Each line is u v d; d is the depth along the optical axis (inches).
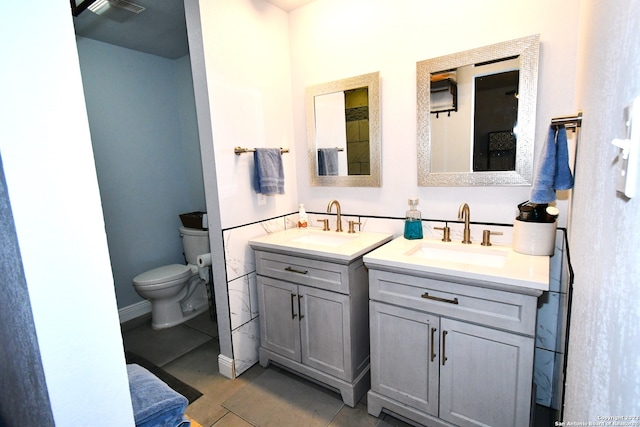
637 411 12.7
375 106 77.9
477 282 50.6
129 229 112.3
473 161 67.4
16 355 25.9
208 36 70.1
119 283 110.9
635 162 13.6
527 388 49.3
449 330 55.1
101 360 24.3
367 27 77.6
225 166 75.3
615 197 17.8
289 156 93.4
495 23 62.3
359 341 71.4
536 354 64.7
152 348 94.9
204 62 70.0
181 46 109.1
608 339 17.3
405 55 73.3
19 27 19.6
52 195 21.3
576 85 53.2
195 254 112.7
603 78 23.6
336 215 88.7
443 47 68.3
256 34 81.1
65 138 21.6
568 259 44.7
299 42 88.8
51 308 21.6
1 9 18.9
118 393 25.4
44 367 21.5
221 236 75.8
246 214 81.2
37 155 20.6
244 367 82.1
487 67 63.7
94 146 102.4
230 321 78.4
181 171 126.4
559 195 59.1
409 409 61.4
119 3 79.3
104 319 24.2
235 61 76.2
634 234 13.7
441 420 58.2
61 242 21.8
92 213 23.1
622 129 17.0
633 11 15.5
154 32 96.9
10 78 19.3
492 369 52.0
